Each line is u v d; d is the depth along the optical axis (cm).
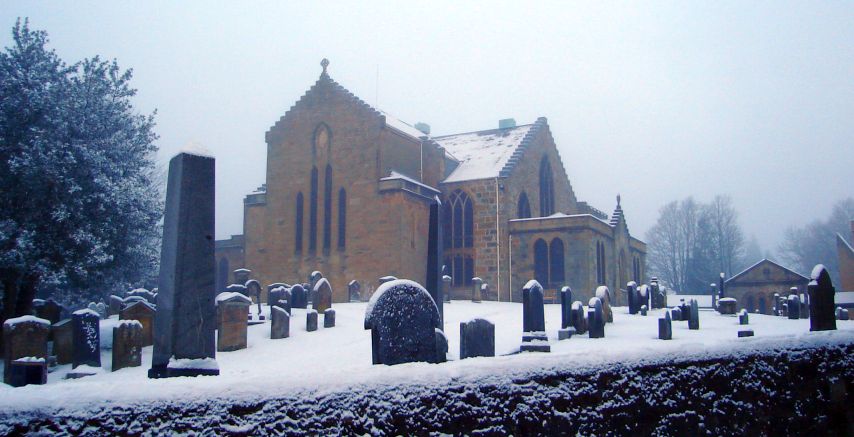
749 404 764
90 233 2662
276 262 5138
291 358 1967
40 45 2900
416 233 4941
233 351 2142
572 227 4881
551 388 613
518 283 5028
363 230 4862
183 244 1105
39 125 2706
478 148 6109
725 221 10169
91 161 2683
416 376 545
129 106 3200
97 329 1930
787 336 869
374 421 508
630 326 2798
